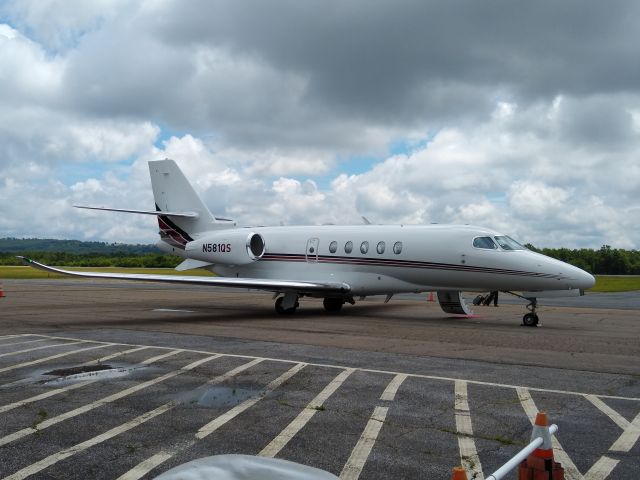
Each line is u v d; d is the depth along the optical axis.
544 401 7.21
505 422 6.29
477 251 17.16
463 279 17.52
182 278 17.64
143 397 7.33
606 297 32.19
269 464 2.71
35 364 9.61
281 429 6.02
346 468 4.96
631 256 90.75
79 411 6.67
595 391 7.78
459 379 8.48
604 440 5.71
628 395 7.57
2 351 10.99
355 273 19.55
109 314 19.48
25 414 6.55
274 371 8.98
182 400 7.18
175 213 23.75
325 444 5.56
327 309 21.28
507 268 16.67
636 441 5.69
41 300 26.89
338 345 11.90
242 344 11.96
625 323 17.28
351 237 19.84
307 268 20.64
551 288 16.16
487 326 16.20
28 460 5.12
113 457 5.20
